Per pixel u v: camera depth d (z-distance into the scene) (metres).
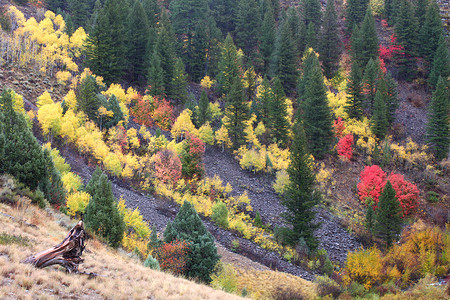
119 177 50.19
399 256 37.59
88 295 10.23
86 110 57.47
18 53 68.38
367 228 50.19
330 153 69.50
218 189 52.34
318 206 55.16
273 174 60.47
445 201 60.56
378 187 57.22
